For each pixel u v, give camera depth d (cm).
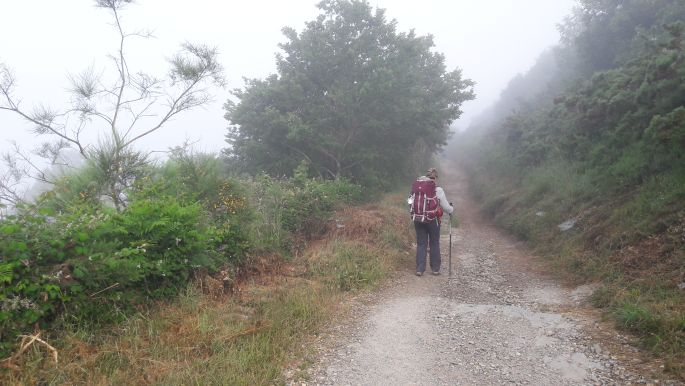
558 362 383
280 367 370
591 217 795
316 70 1625
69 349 343
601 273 587
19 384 295
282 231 777
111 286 398
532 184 1311
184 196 628
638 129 886
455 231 1177
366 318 507
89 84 668
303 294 543
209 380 335
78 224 417
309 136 1531
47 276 356
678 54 792
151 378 329
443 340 443
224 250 598
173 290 475
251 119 1605
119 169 615
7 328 331
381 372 375
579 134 1214
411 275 712
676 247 536
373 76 1505
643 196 689
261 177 1006
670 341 371
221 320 435
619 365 361
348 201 1119
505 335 450
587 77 1877
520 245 945
